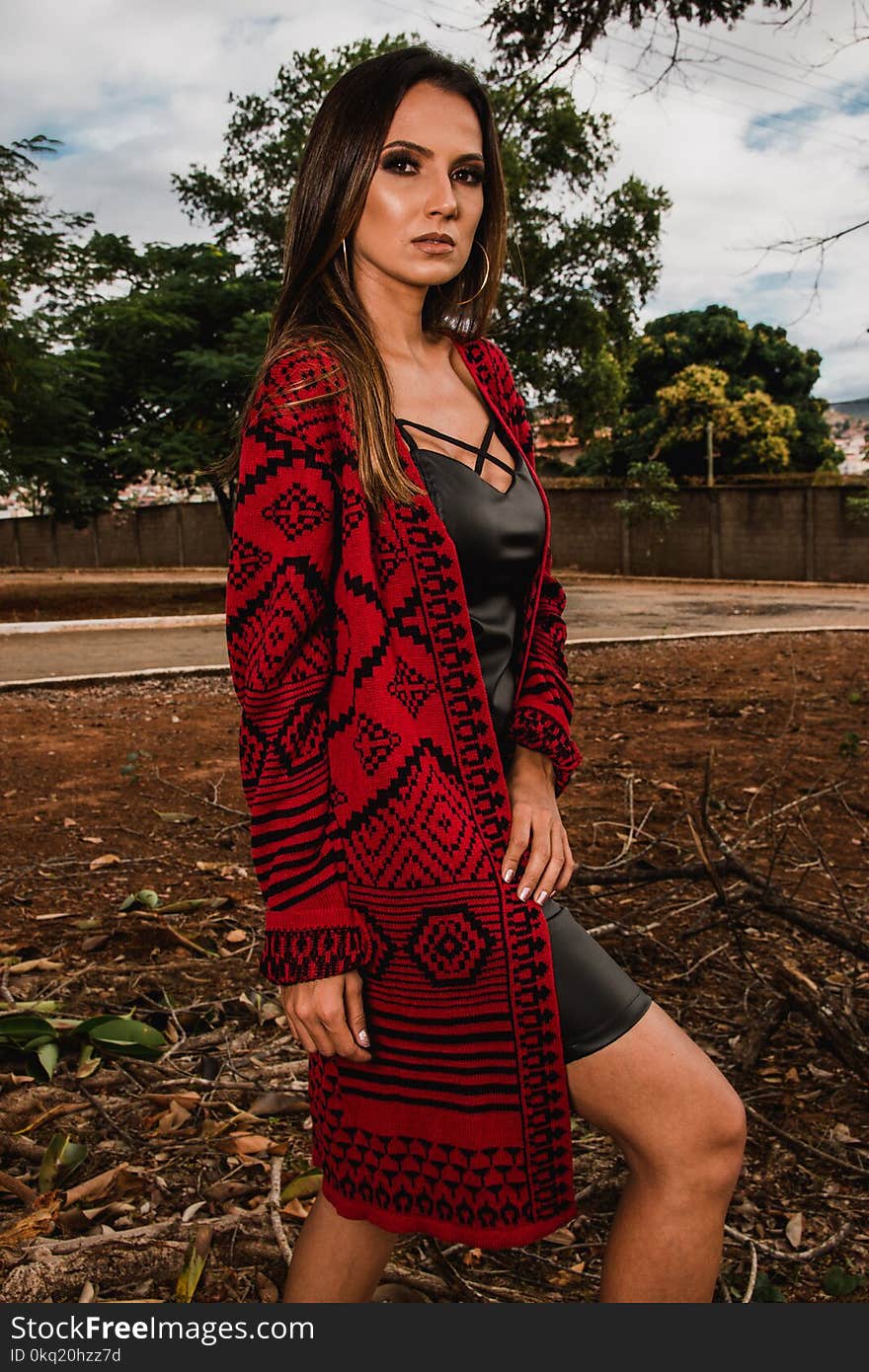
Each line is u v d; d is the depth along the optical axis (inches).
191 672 406.9
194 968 134.6
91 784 228.4
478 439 58.8
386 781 50.9
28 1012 118.2
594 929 136.4
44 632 606.5
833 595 888.9
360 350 54.3
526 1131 51.9
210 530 1454.2
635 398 1688.0
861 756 243.4
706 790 149.3
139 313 736.3
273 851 51.7
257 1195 89.0
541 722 57.6
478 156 58.6
